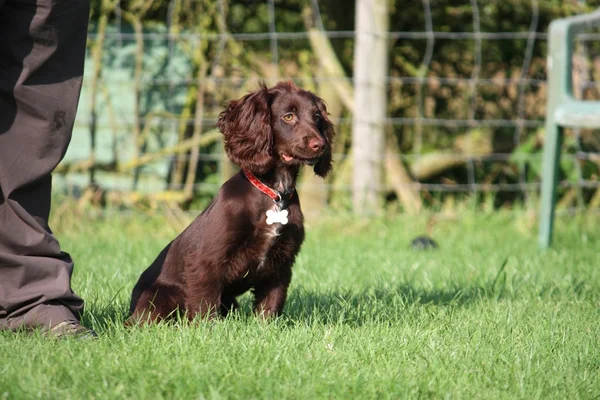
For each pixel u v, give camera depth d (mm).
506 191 14031
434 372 4832
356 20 12492
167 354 4887
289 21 13852
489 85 14008
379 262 8977
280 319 5988
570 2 13734
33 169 5297
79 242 10711
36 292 5336
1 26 5191
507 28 14031
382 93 12391
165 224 12383
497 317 6277
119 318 5934
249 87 13320
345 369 4773
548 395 4594
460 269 8586
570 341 5664
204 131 13383
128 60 13180
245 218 5938
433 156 13695
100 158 13203
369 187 12422
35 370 4461
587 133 13438
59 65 5312
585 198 13539
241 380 4430
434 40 14008
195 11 13094
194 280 5926
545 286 7773
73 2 5258
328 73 12977
